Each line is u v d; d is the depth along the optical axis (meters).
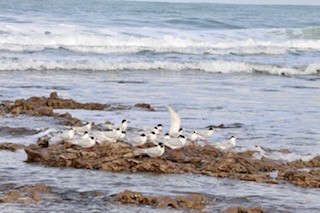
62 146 17.53
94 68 38.78
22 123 21.52
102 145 17.31
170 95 29.64
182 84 34.00
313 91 33.34
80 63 38.84
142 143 17.28
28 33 49.72
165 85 33.31
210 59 46.12
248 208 13.30
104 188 14.56
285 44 57.06
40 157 16.77
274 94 31.48
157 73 38.72
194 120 23.48
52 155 16.84
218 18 84.62
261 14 106.31
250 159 17.39
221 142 18.31
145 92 30.38
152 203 13.61
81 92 29.55
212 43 53.91
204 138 19.03
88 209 13.16
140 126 21.42
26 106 24.05
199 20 72.06
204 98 29.11
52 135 19.45
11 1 104.50
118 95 29.05
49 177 15.36
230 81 36.50
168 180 15.45
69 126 21.08
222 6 152.38
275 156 18.19
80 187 14.59
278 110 26.61
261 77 39.62
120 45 49.97
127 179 15.39
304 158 18.00
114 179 15.36
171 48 48.78
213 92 31.27
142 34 55.31
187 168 16.36
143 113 24.50
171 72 39.59
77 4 111.19
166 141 17.41
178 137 17.55
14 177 15.25
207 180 15.62
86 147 17.22
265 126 22.92
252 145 19.48
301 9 144.00
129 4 128.00
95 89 30.73
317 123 23.94
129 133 20.00
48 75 35.34
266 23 82.94
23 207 13.13
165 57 45.62
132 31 56.44
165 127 21.84
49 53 43.44
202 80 36.31
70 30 52.56
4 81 32.09
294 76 41.16
